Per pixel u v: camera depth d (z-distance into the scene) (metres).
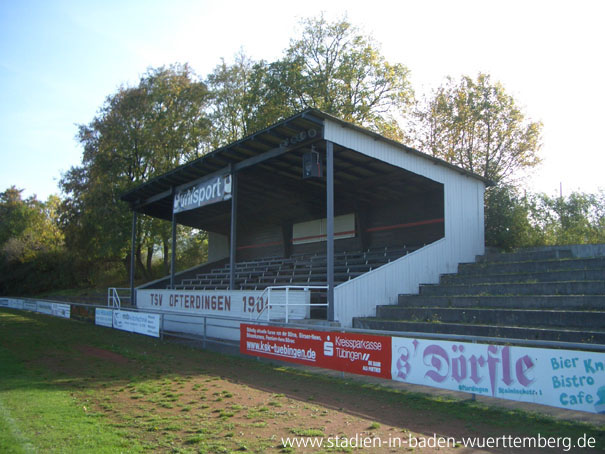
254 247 27.75
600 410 5.36
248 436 5.37
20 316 24.52
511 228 20.59
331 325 12.25
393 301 14.11
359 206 21.17
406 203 19.62
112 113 31.06
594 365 5.45
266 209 23.05
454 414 6.29
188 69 33.44
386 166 15.62
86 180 31.98
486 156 25.84
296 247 24.97
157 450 4.86
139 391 7.80
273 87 29.31
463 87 26.67
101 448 4.80
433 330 11.19
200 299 16.59
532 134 25.14
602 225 23.55
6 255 42.47
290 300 13.32
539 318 10.16
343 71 28.95
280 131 13.06
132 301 21.84
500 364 6.37
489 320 11.05
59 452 4.63
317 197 20.56
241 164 15.65
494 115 25.53
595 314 9.31
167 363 10.63
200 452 4.80
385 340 7.95
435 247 15.40
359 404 6.89
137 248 32.69
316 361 9.23
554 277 12.62
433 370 7.18
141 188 20.14
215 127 34.06
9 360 10.88
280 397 7.35
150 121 30.97
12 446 4.75
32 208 52.03
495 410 6.41
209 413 6.41
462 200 16.41
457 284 14.14
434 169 15.42
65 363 10.62
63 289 40.25
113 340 14.65
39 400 6.96
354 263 18.94
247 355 11.54
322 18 30.25
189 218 25.08
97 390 7.88
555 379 5.79
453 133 26.67
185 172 17.44
